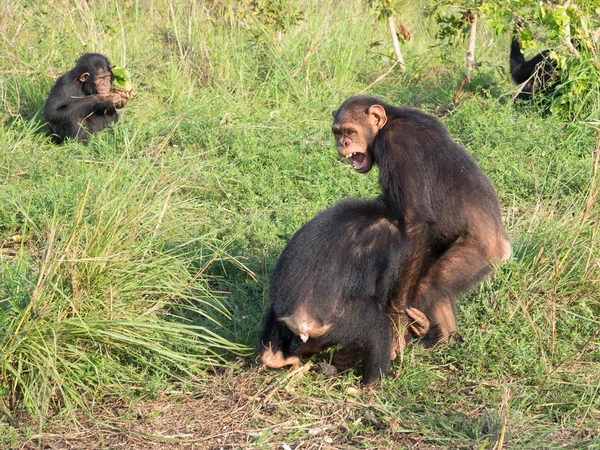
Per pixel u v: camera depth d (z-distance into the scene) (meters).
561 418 7.44
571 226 10.37
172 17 20.06
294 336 8.16
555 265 9.02
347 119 8.39
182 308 9.20
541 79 16.16
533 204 12.05
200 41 18.48
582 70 14.74
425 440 7.09
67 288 8.10
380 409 7.47
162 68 18.17
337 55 18.55
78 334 7.82
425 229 7.64
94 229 8.37
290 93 17.30
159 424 7.39
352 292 7.62
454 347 8.58
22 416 7.39
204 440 7.13
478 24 21.62
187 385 7.96
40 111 16.12
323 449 6.98
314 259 7.64
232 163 13.11
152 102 16.86
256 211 11.52
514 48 17.23
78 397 7.47
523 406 7.56
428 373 8.11
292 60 18.23
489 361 8.29
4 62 17.64
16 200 11.34
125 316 8.20
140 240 9.41
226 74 17.89
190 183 12.18
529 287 9.41
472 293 9.45
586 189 11.52
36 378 7.51
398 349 8.16
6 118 15.86
